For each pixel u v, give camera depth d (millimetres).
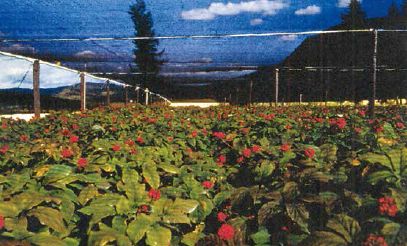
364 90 42375
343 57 38469
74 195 3424
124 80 46469
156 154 5387
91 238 2801
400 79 31906
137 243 3066
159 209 3332
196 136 8516
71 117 14992
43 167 3852
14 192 3369
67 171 3686
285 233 3309
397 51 28969
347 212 3188
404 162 3535
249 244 3480
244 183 5117
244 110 20734
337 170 4234
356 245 2719
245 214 3893
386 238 2602
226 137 7820
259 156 5316
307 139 8141
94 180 3709
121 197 3328
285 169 4484
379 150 5020
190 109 25234
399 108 19312
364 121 10969
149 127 11484
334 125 8156
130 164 4508
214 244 3111
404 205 2941
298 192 3436
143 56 40656
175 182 4410
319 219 3375
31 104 29281
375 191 3705
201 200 3936
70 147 5645
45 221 2848
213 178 4930
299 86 60000
